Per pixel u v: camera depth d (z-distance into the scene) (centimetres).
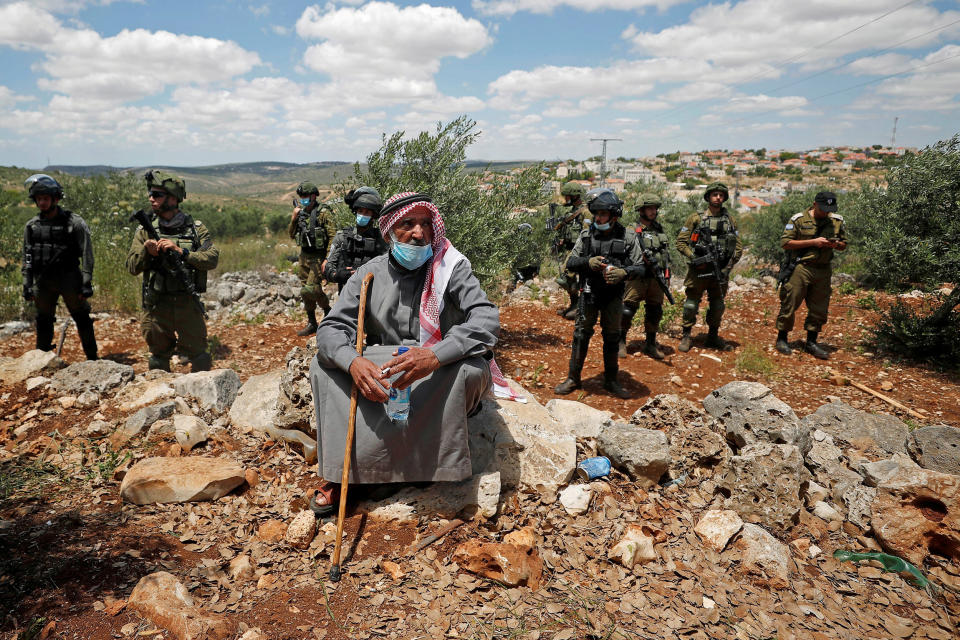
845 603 248
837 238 626
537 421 351
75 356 595
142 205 1403
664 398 388
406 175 638
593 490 316
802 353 676
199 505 293
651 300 639
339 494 286
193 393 409
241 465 328
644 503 316
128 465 327
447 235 627
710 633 221
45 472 322
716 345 696
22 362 473
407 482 288
